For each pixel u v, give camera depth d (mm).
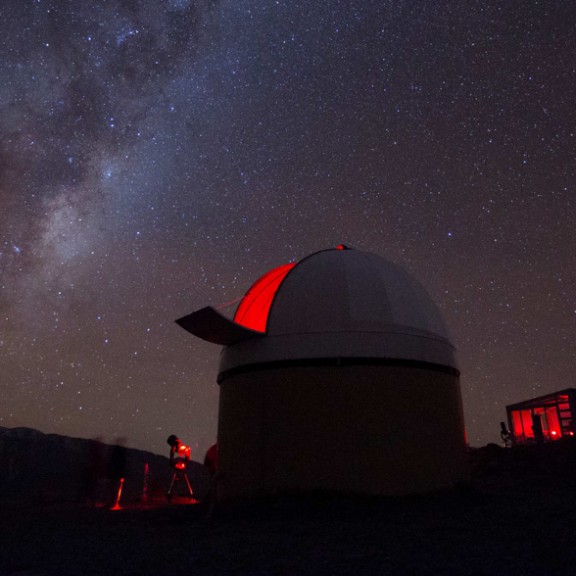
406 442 8789
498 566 4211
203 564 4684
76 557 5254
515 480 12180
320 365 9023
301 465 8648
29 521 8906
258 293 11453
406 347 9281
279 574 4199
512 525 6316
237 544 5691
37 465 32594
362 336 9148
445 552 4855
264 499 8656
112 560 5023
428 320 10016
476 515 7238
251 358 9547
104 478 13578
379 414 8789
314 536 6043
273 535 6246
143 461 34312
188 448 14023
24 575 4465
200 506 9867
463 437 9977
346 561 4598
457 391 10133
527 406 23109
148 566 4668
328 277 9891
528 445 17531
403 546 5230
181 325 9461
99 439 14023
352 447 8609
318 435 8719
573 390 20672
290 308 9648
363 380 8914
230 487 9297
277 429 8930
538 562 4301
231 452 9461
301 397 8938
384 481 8492
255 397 9312
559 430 21656
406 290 10219
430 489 8766
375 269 10250
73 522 8578
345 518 7359
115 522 8469
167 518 8664
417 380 9234
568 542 5113
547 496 9227
